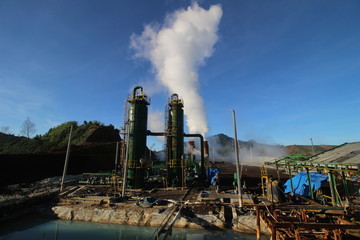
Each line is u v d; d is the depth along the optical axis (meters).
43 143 53.25
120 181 30.84
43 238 16.41
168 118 35.81
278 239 10.91
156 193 26.97
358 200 16.09
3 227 18.12
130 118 31.98
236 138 20.09
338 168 14.64
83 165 48.56
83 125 69.69
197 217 18.27
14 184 30.72
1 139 65.94
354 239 9.70
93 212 20.19
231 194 23.16
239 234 16.69
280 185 18.39
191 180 37.09
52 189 27.48
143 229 18.05
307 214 13.33
